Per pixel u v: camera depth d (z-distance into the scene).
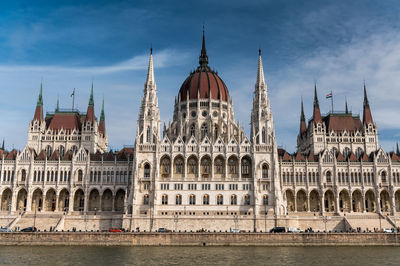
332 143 172.75
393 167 155.50
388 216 139.62
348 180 154.25
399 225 136.62
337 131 175.25
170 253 100.31
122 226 131.25
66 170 153.00
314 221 133.38
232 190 143.62
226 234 116.50
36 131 170.12
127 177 152.38
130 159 155.38
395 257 95.44
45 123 174.12
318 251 104.62
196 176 148.62
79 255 96.75
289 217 131.88
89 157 154.25
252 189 143.75
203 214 141.62
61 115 176.50
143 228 131.50
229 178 144.50
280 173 154.25
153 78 162.50
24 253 99.12
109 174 153.88
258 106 157.62
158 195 143.38
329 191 156.38
